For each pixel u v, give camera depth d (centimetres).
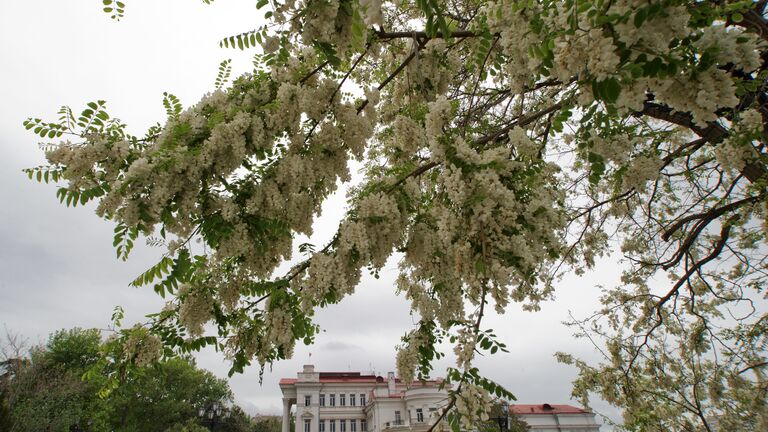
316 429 3781
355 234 345
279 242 410
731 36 191
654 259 783
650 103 469
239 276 432
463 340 267
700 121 199
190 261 365
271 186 362
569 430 3428
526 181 309
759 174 397
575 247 773
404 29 581
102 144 323
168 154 320
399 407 3403
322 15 285
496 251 267
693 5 203
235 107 352
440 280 391
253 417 5875
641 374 771
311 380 4034
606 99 182
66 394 2205
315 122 388
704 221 550
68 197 328
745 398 668
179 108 364
